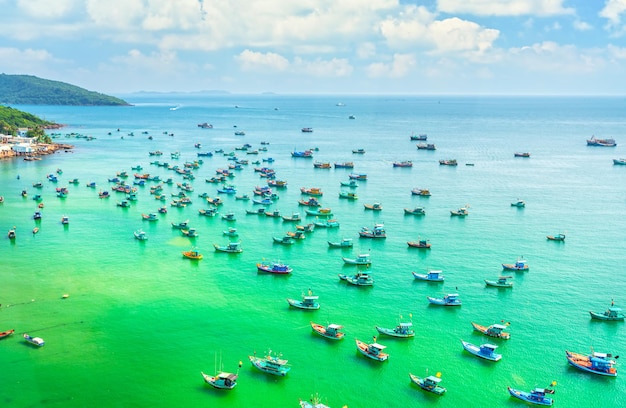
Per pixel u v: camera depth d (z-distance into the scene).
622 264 156.88
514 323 120.62
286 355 106.00
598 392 96.38
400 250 168.38
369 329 117.00
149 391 94.12
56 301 126.69
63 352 104.81
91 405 90.12
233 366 101.94
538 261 159.25
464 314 124.62
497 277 146.62
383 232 181.75
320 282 141.75
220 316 121.31
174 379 97.56
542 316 124.06
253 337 112.56
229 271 148.38
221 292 134.12
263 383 97.12
